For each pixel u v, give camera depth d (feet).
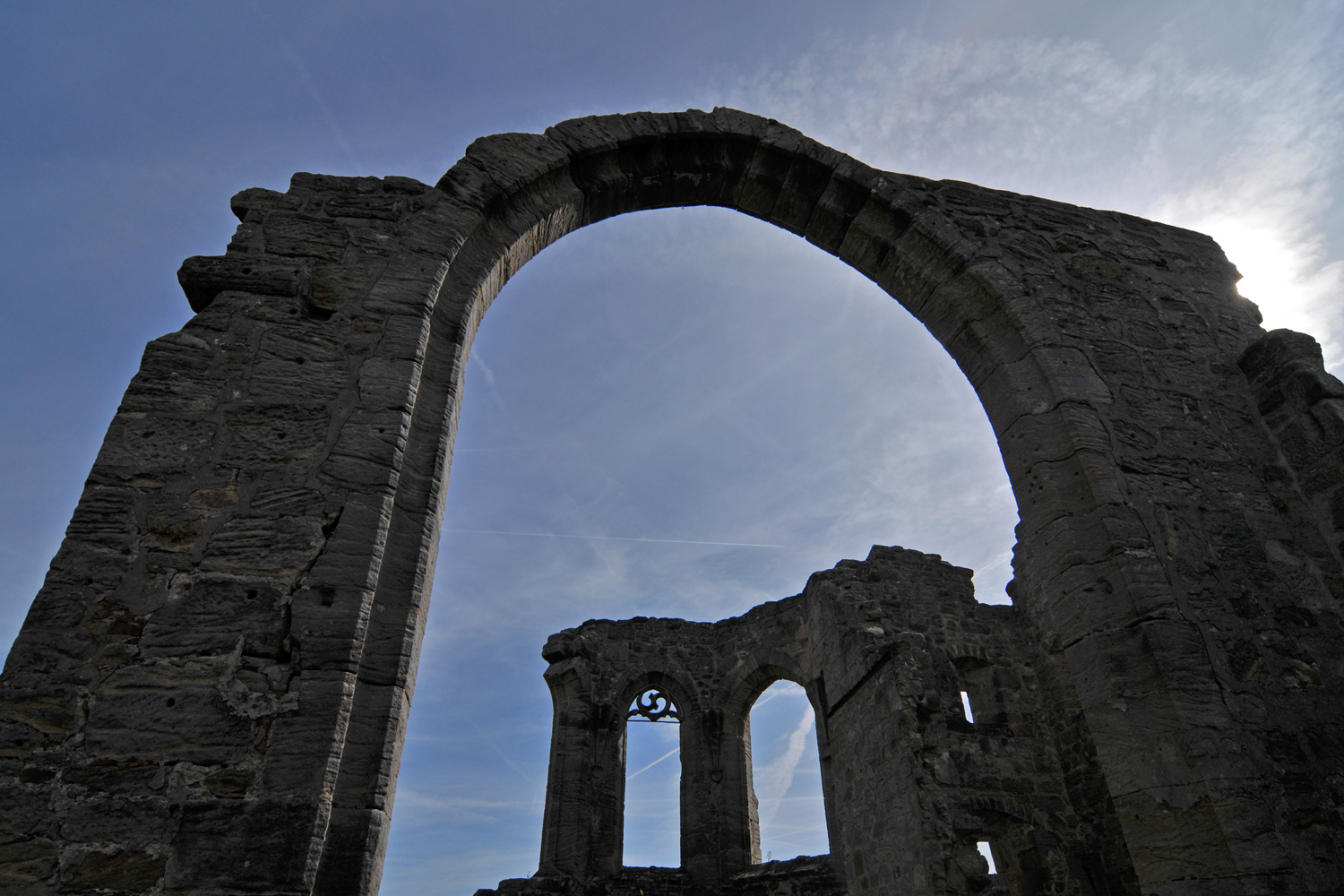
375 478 11.06
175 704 8.89
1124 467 14.90
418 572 11.05
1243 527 14.89
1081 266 18.12
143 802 8.33
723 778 42.80
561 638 45.44
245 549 10.03
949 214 18.12
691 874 39.99
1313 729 12.75
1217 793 11.46
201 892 7.97
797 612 44.19
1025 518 15.43
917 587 40.11
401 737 10.11
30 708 8.50
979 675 39.06
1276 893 10.65
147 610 9.37
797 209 18.44
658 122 17.20
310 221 13.42
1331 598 14.40
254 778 8.64
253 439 10.94
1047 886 32.19
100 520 9.78
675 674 46.21
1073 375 15.88
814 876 34.73
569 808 40.65
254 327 11.91
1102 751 12.96
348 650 9.60
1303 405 15.97
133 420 10.62
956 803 33.19
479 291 14.24
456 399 13.06
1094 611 13.61
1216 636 13.32
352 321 12.44
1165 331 17.58
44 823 8.02
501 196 14.93
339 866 8.73
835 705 34.78
